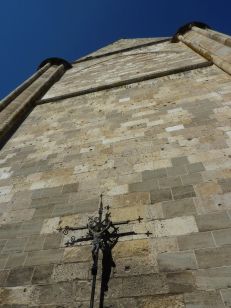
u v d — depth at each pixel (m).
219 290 4.23
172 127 8.22
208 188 5.91
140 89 11.48
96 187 6.88
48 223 6.31
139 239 5.33
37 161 8.70
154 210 5.82
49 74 16.92
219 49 11.90
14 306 4.85
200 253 4.79
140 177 6.75
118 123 9.43
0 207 7.14
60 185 7.34
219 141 7.05
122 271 4.88
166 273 4.66
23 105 12.45
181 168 6.62
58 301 4.74
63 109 11.97
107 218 5.04
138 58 16.86
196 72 11.24
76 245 5.62
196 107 8.79
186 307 4.16
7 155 9.50
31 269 5.40
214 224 5.18
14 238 6.16
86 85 14.51
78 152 8.52
